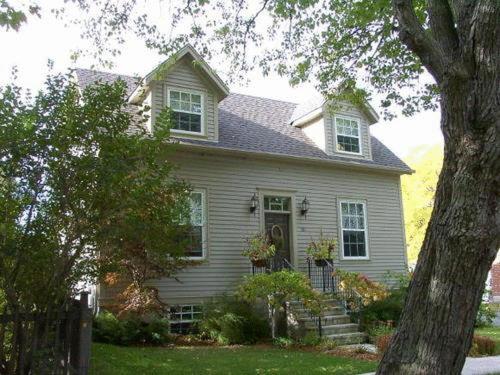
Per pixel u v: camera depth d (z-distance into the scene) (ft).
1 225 16.94
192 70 47.14
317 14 33.53
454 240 14.26
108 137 18.62
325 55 35.65
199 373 25.34
